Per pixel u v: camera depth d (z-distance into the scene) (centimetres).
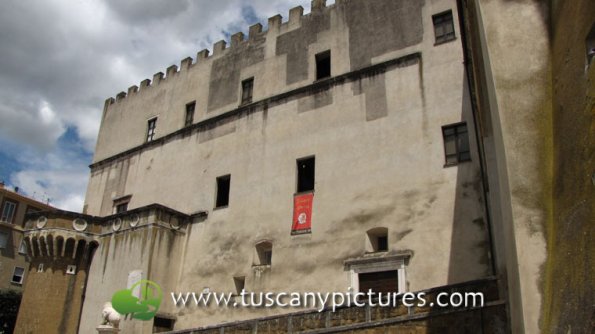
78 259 2789
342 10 2625
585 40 880
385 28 2433
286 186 2439
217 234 2584
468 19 1630
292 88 2645
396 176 2130
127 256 2586
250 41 2988
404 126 2191
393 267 1984
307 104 2536
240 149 2706
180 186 2897
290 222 2347
